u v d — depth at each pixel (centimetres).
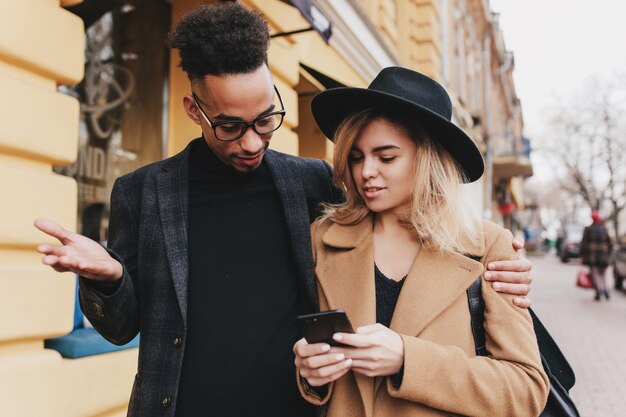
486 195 1669
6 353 211
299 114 570
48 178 226
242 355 134
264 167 154
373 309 130
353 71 619
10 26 211
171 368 131
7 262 214
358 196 144
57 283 227
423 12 905
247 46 128
